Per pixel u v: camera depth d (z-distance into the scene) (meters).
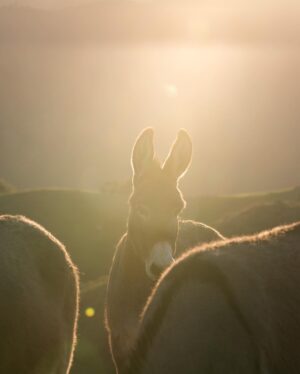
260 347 3.45
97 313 20.62
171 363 3.78
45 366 6.58
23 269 6.61
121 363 7.75
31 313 6.36
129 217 8.08
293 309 3.55
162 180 7.96
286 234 4.04
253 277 3.66
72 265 7.78
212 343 3.61
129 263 7.98
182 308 3.82
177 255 8.37
